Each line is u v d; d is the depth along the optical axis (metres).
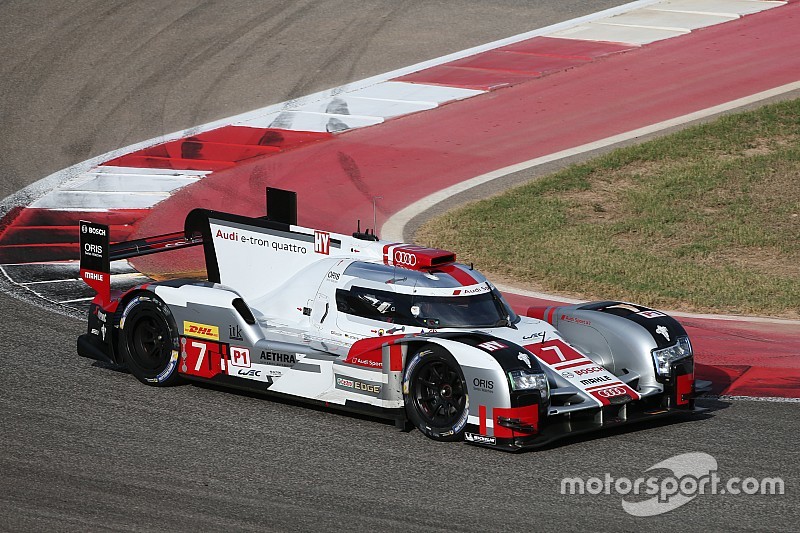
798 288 53.25
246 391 35.12
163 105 86.25
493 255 57.22
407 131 79.88
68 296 47.25
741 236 62.69
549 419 30.80
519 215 64.44
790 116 82.50
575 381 31.81
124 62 95.81
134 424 31.64
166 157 74.44
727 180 71.81
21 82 90.06
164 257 55.31
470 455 29.59
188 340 34.72
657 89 88.69
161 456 29.09
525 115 83.25
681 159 75.25
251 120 82.56
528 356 30.20
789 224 64.81
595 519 25.33
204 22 107.31
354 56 98.81
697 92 87.94
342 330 34.09
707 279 54.25
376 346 31.33
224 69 95.06
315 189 67.88
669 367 32.91
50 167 72.69
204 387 35.44
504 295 50.62
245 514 25.34
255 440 30.48
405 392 31.14
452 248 58.25
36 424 31.45
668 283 53.38
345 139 77.94
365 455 29.42
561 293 51.34
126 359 35.69
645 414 32.06
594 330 34.53
